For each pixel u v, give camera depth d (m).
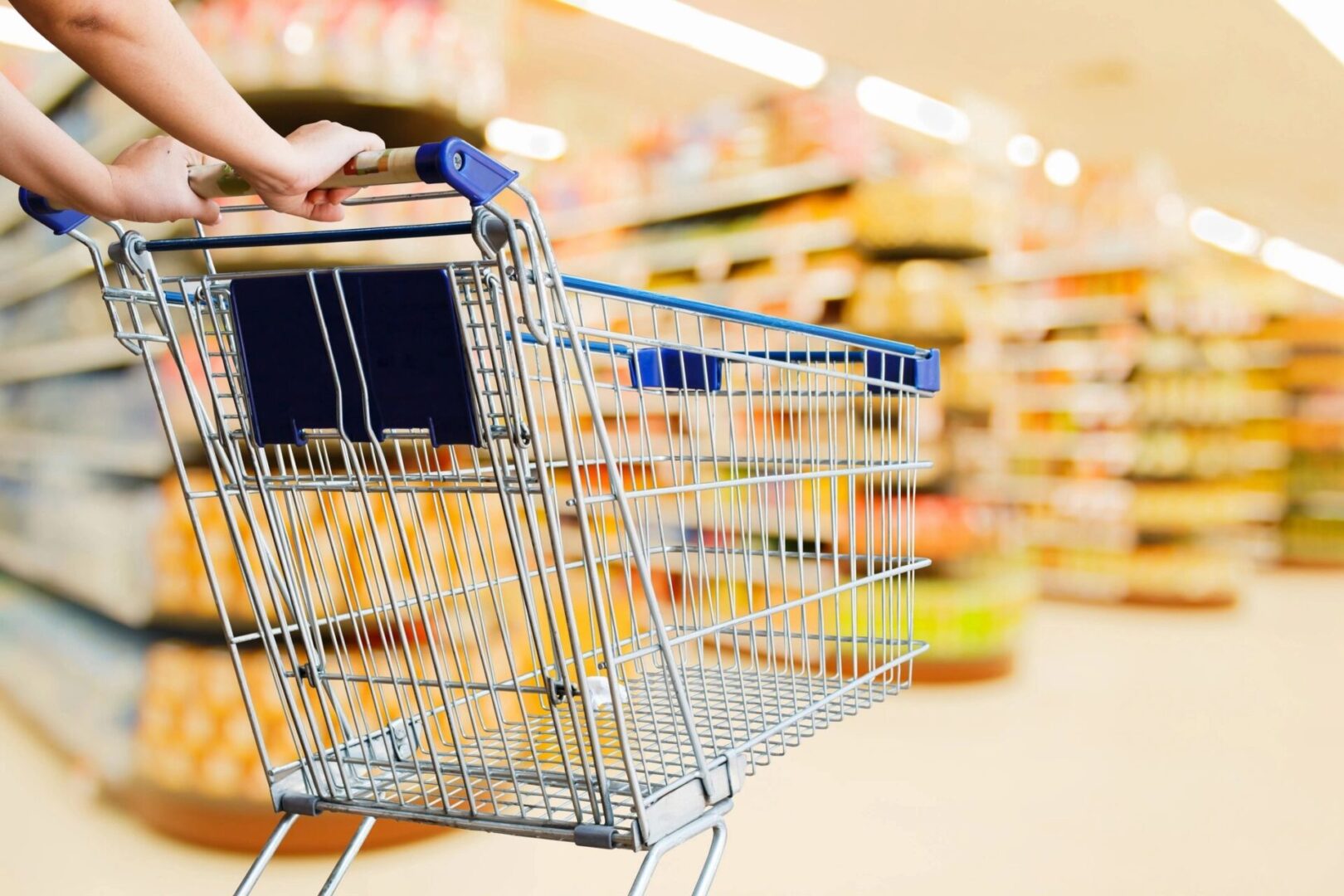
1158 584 7.39
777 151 5.96
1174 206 7.71
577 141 9.30
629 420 3.79
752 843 3.32
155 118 0.90
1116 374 7.55
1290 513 10.02
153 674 3.42
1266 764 4.11
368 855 3.25
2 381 6.53
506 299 0.99
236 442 1.20
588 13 6.98
